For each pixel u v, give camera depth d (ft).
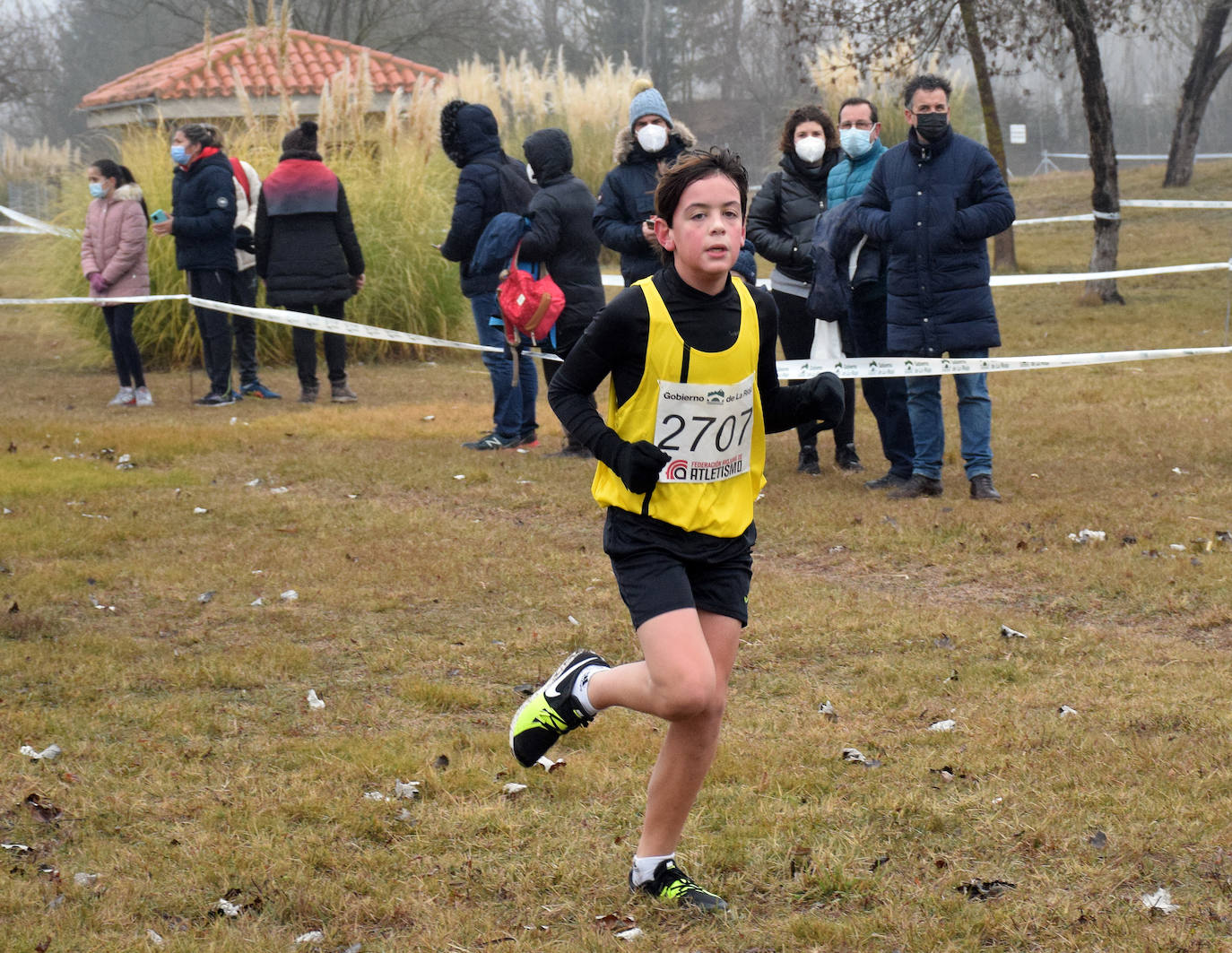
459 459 46.75
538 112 114.11
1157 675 23.97
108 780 19.86
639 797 19.38
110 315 59.98
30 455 46.26
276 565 32.91
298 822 18.71
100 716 22.71
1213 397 54.85
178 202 58.80
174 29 332.39
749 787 19.54
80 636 26.94
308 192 57.72
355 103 83.41
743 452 15.71
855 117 39.14
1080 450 45.75
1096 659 25.20
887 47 98.89
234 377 71.20
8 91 315.78
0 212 74.84
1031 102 335.26
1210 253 107.45
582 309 44.45
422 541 35.40
